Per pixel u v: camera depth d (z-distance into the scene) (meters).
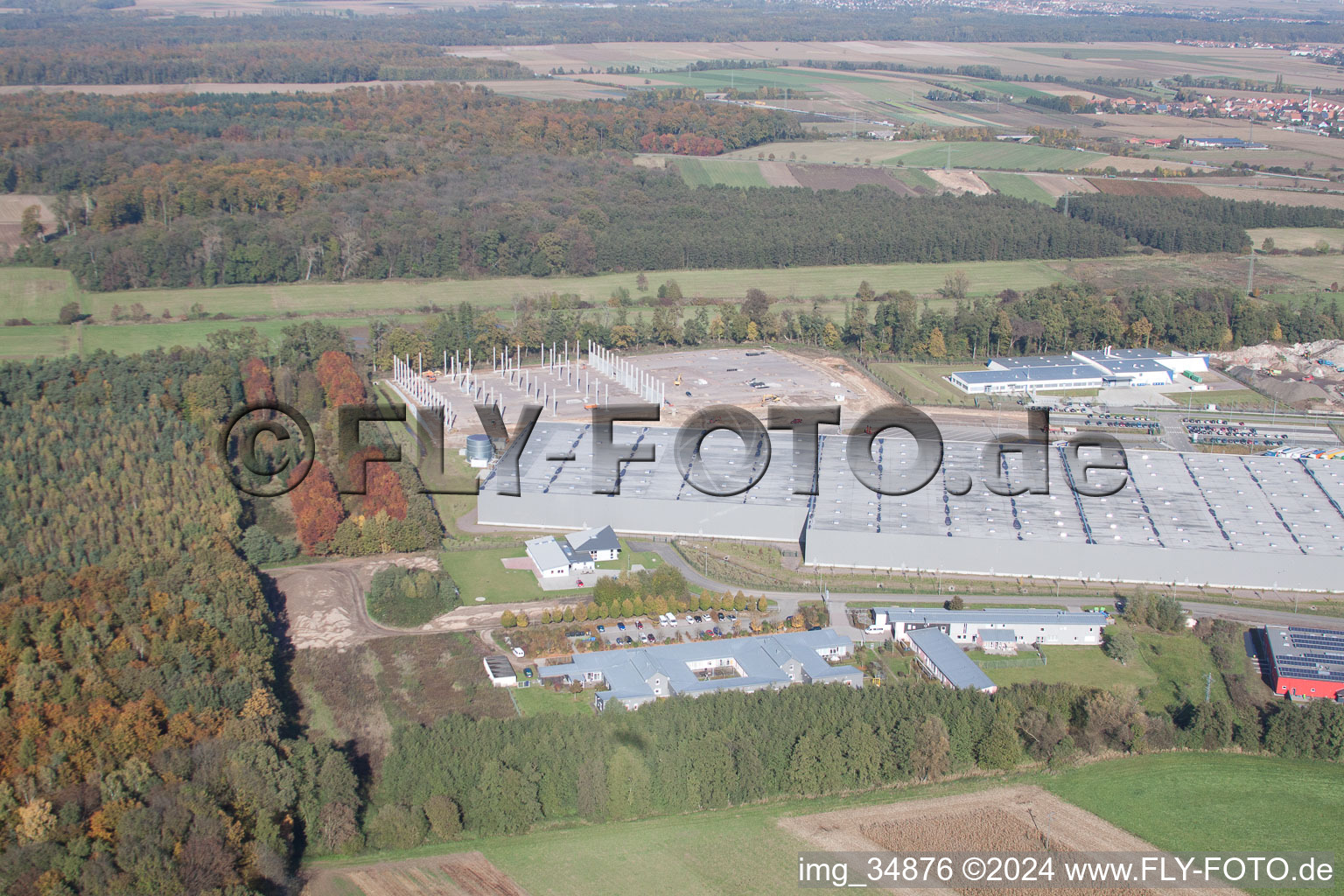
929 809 175.25
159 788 160.12
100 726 170.62
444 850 165.38
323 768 168.75
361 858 163.75
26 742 166.88
